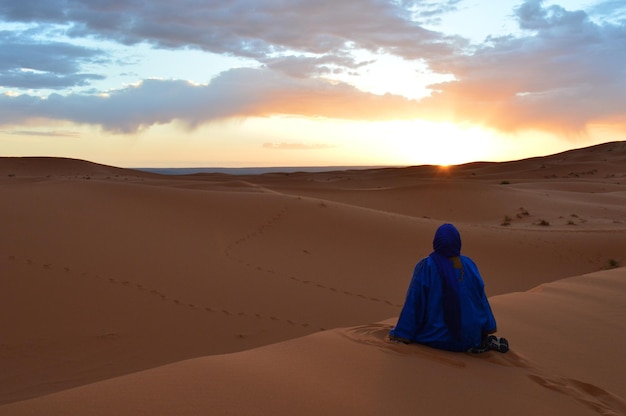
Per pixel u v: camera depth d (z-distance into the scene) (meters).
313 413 3.33
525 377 4.34
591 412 3.82
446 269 4.80
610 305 6.96
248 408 3.32
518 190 52.66
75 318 9.91
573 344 5.45
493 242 21.78
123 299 10.98
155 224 17.52
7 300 10.16
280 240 18.55
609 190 61.31
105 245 14.12
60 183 23.09
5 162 102.31
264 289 12.86
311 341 4.88
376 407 3.50
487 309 4.90
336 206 24.42
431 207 44.78
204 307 11.16
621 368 4.86
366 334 5.16
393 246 19.42
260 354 4.46
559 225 33.09
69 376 8.01
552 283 8.43
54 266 12.02
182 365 4.07
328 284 14.09
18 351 8.60
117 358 8.70
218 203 22.00
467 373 4.27
